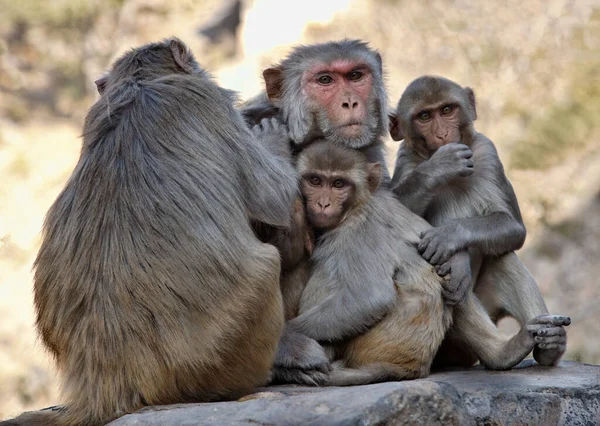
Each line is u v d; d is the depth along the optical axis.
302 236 11.21
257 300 9.80
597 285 31.45
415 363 10.83
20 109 49.16
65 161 44.25
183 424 8.81
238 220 9.98
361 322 10.82
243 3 50.34
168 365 9.56
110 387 9.66
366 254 11.01
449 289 11.09
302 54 12.27
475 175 12.20
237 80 43.59
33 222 39.50
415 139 12.65
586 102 38.00
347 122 11.84
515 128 37.91
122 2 52.41
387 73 13.02
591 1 41.38
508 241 11.68
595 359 27.38
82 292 9.74
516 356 11.28
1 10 51.03
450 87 12.58
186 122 10.21
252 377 10.02
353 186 11.23
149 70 11.04
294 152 12.22
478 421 9.80
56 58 52.44
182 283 9.56
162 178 9.82
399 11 41.91
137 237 9.63
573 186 35.22
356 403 8.70
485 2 41.53
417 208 11.84
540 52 40.03
